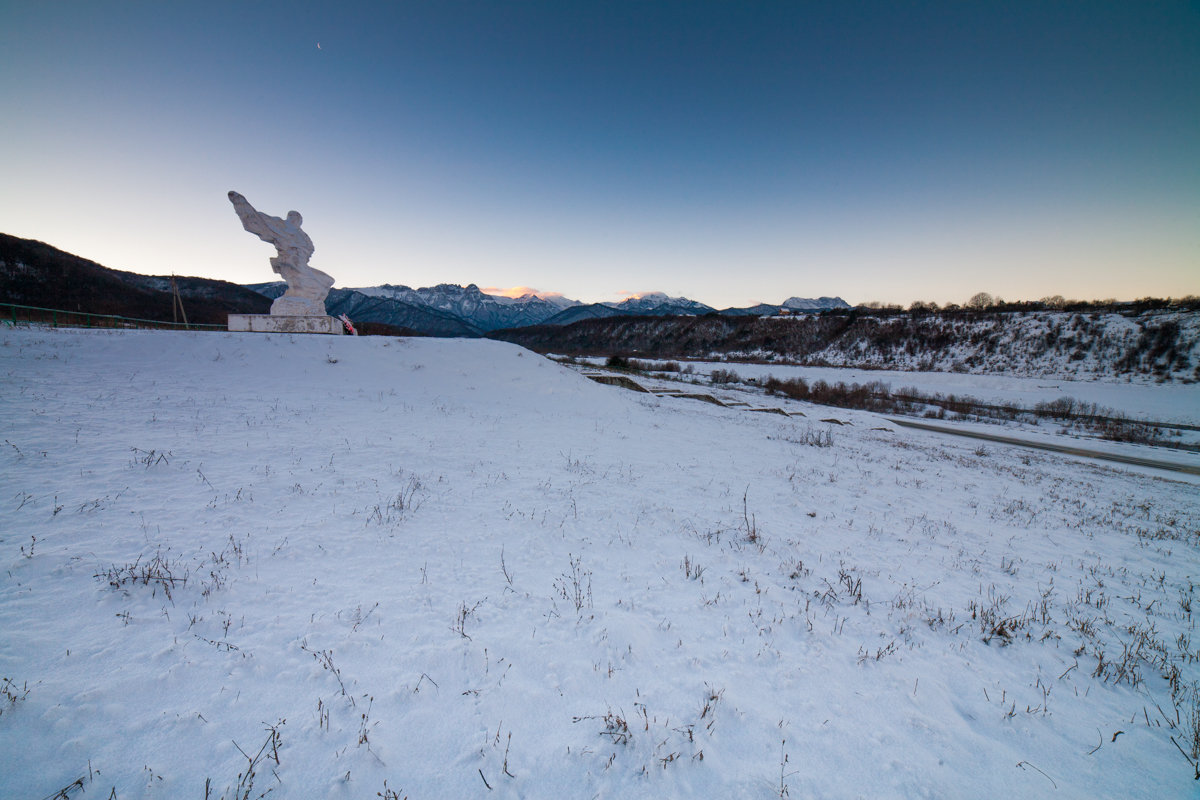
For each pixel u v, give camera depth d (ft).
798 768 10.95
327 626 14.56
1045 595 22.43
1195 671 16.74
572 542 22.93
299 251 71.31
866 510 34.17
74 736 9.99
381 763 10.17
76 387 37.27
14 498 19.92
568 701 12.44
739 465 43.75
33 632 12.72
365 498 25.14
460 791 9.74
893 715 13.02
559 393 67.26
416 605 16.22
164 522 19.86
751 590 19.74
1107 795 11.03
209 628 13.87
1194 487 65.05
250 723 10.83
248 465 27.40
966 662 15.96
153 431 30.81
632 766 10.61
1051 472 65.21
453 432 41.93
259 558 18.13
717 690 13.23
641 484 33.83
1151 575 26.91
